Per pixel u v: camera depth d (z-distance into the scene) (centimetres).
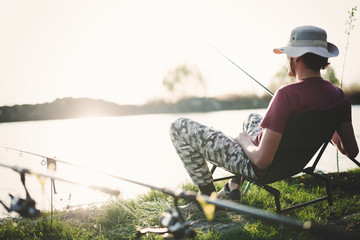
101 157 865
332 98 216
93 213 312
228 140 242
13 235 268
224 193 289
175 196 124
